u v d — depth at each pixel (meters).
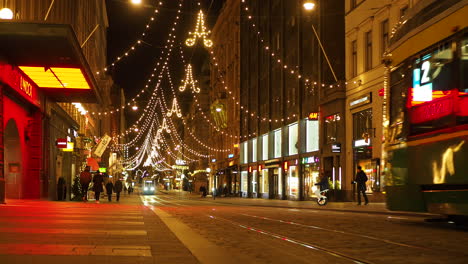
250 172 62.22
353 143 34.41
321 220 16.86
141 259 7.55
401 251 8.99
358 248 9.43
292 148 47.41
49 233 10.85
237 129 68.69
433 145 12.62
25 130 31.66
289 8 47.44
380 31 31.77
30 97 30.56
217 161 83.81
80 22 50.25
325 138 39.25
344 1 37.84
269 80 54.19
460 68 11.59
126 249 8.59
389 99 15.22
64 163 45.94
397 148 14.52
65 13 40.78
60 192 36.19
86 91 34.28
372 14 32.44
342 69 37.91
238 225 14.75
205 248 9.07
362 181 27.61
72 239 9.89
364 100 32.75
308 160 42.69
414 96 13.62
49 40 22.97
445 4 12.44
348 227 13.92
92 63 66.75
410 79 13.90
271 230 13.13
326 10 38.69
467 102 11.27
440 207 12.52
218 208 27.33
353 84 34.94
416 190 13.49
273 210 24.84
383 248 9.41
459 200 11.77
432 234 11.86
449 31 12.07
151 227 13.20
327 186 29.42
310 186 42.59
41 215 16.31
